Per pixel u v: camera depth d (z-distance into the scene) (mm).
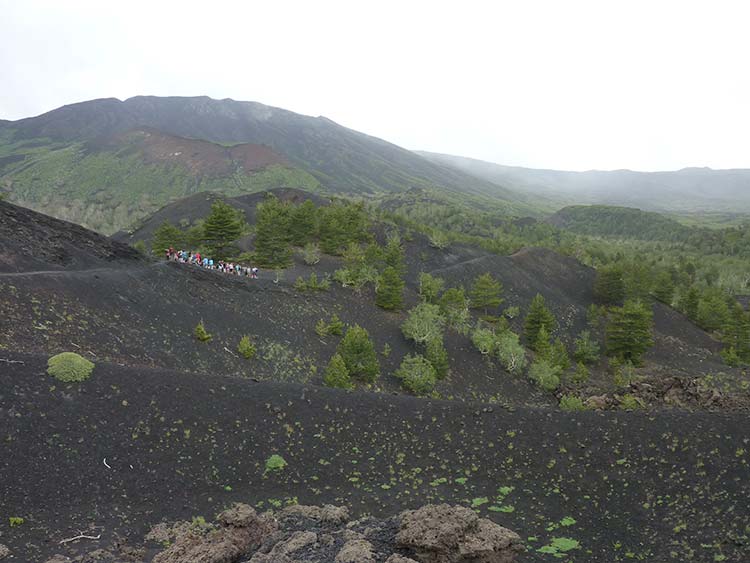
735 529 25141
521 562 23000
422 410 37562
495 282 101688
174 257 70875
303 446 32531
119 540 22109
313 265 96375
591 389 71812
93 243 62812
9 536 20688
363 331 58906
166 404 31781
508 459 33344
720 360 99688
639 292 118438
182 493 26703
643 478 30641
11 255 50562
